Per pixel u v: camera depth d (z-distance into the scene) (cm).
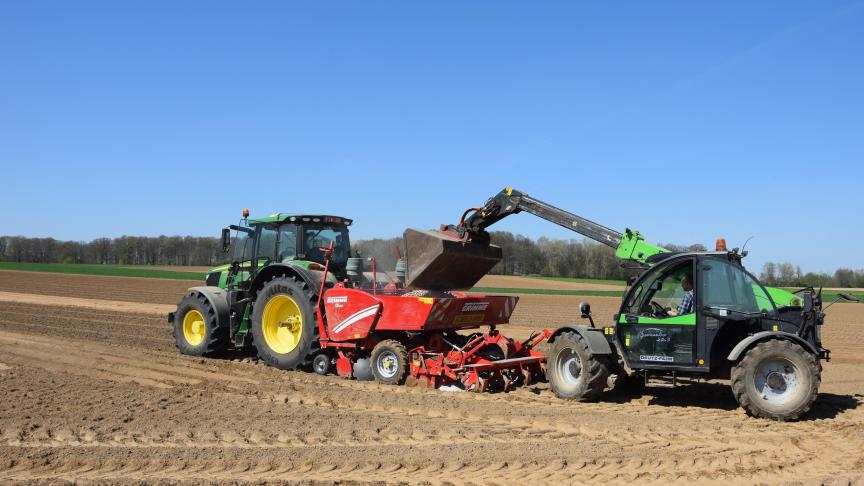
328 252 1055
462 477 541
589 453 609
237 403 806
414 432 674
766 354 754
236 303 1186
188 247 10594
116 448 608
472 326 1009
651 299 855
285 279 1089
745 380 761
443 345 987
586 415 765
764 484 534
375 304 968
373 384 948
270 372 1043
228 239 1256
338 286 1043
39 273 6000
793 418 741
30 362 1095
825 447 643
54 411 745
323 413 756
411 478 538
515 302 1095
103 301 2895
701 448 633
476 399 848
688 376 841
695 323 807
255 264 1202
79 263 10562
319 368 1045
